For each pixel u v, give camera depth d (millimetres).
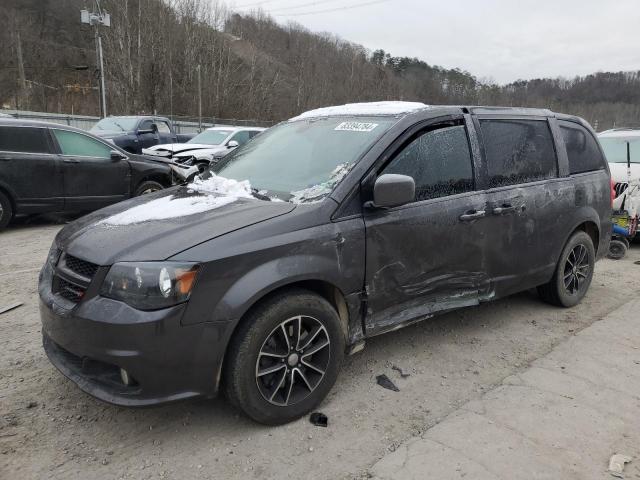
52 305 2881
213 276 2709
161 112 47844
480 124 4078
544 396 3379
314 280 3129
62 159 8352
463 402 3330
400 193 3180
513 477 2617
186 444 2887
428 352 4039
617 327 4555
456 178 3836
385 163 3430
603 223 5199
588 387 3510
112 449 2844
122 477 2627
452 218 3709
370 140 3508
